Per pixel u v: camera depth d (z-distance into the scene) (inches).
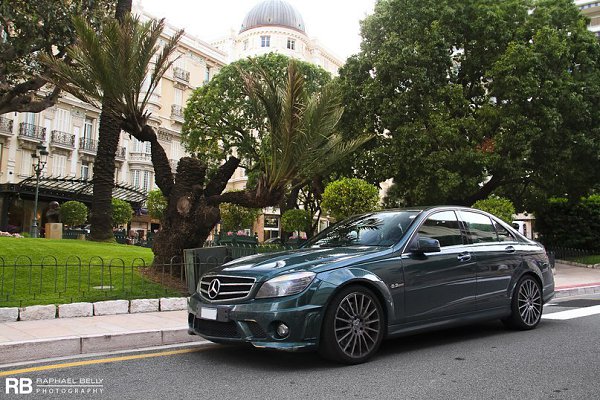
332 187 508.1
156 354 203.6
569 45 726.5
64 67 344.8
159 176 387.2
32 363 190.4
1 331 227.6
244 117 956.6
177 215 375.9
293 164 351.9
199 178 384.8
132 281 336.2
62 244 476.4
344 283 176.6
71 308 275.9
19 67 490.0
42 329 233.6
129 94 345.7
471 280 220.2
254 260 194.1
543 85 663.1
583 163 733.9
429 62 709.3
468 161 672.4
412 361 184.4
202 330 186.7
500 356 192.2
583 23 772.0
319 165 394.6
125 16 346.6
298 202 1283.2
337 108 363.3
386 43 722.8
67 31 434.6
